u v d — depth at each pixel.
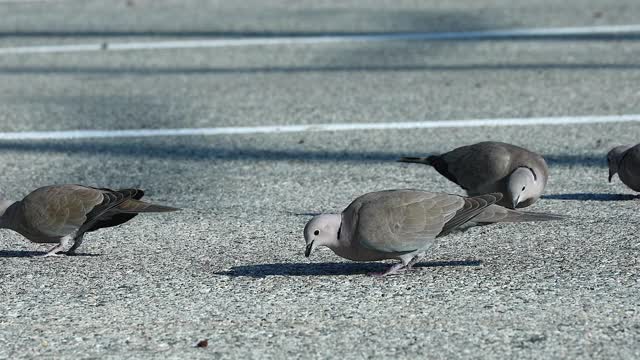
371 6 28.58
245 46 23.36
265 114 17.16
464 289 8.80
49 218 9.66
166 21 26.83
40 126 16.61
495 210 9.02
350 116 16.88
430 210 8.77
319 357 7.39
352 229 8.80
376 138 15.49
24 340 7.85
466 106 17.33
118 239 10.82
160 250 10.36
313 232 8.77
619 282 8.91
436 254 9.95
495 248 10.11
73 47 23.66
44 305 8.66
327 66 21.06
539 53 21.78
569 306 8.32
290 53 22.52
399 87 18.92
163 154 14.84
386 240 8.70
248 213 11.80
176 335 7.88
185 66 21.39
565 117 16.44
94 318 8.30
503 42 23.09
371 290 8.83
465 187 11.12
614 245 10.13
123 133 16.11
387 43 23.36
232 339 7.77
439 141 15.23
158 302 8.67
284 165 14.08
